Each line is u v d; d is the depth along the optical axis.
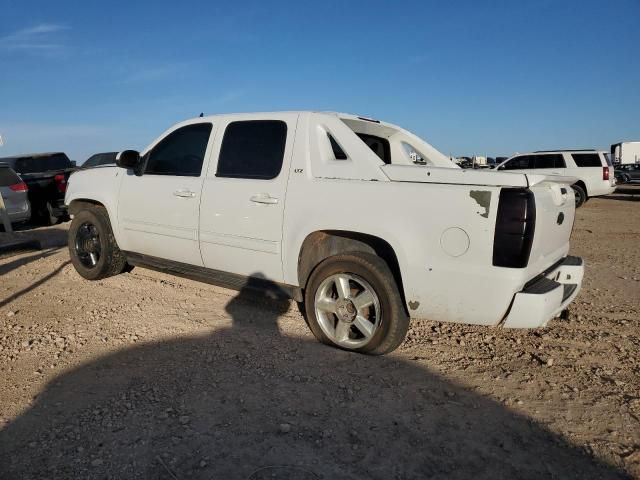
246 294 5.17
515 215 2.99
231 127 4.42
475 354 3.77
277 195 3.93
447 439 2.67
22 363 3.60
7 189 10.09
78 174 5.86
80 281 5.76
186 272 4.79
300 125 3.97
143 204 4.93
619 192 23.69
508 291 3.06
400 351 3.80
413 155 5.18
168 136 4.93
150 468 2.41
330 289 3.82
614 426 2.81
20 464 2.45
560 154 16.28
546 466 2.46
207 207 4.36
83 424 2.78
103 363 3.57
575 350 3.87
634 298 5.30
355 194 3.55
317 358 3.65
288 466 2.43
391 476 2.37
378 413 2.92
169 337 4.05
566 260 3.93
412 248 3.29
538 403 3.05
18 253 7.84
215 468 2.41
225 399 3.06
